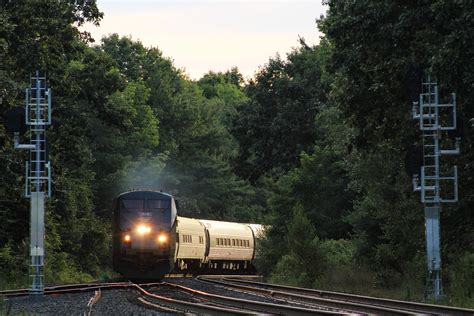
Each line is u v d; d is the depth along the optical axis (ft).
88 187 583.58
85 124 387.34
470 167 247.70
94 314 160.76
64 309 173.06
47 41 360.48
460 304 197.36
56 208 443.32
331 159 438.40
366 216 358.64
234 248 486.38
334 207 433.89
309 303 199.72
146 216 335.67
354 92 275.59
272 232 431.84
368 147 293.23
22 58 345.72
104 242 564.30
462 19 226.99
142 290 234.99
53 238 424.05
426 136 246.06
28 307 180.34
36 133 230.48
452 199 247.70
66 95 381.40
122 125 400.06
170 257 336.70
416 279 279.28
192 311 167.22
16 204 368.27
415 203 290.56
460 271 240.94
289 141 544.62
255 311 170.60
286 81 547.08
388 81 267.18
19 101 318.04
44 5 353.51
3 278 316.60
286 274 342.44
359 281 309.01
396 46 256.32
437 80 236.02
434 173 245.45
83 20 380.58
